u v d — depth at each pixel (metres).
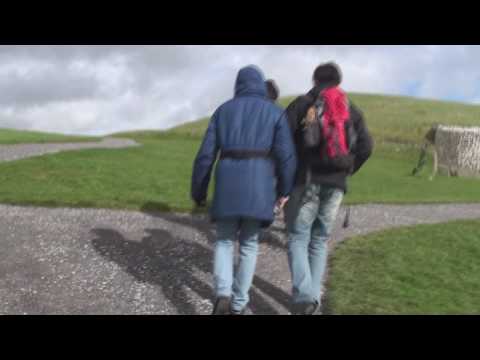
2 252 5.81
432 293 4.67
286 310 4.32
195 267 5.49
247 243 4.04
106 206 8.35
